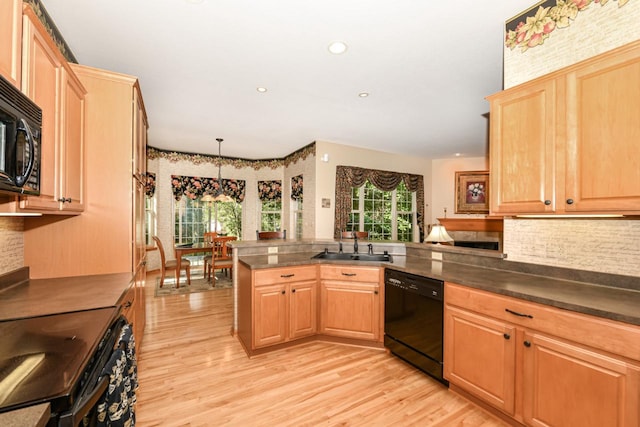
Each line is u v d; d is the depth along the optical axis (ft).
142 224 9.18
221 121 13.64
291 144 18.12
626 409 3.86
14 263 5.91
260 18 6.45
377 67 8.73
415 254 9.68
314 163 17.15
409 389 6.60
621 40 5.14
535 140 5.62
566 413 4.45
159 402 6.05
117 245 6.94
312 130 15.19
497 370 5.42
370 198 20.34
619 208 4.54
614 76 4.59
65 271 6.55
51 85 4.74
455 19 6.59
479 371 5.76
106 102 6.83
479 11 6.35
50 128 4.72
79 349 3.16
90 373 2.97
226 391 6.46
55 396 2.34
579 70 5.00
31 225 6.32
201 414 5.70
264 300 8.05
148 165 18.57
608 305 4.28
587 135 4.90
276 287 8.22
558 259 6.15
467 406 6.02
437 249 8.93
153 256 19.21
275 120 13.56
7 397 2.28
